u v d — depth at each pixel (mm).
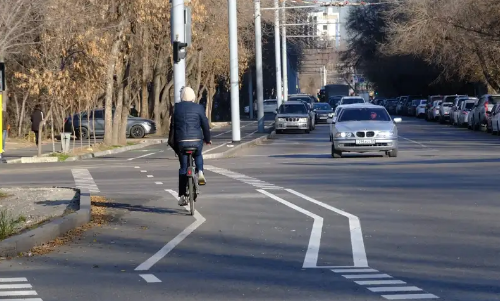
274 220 18234
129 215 19594
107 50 49500
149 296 10922
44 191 24438
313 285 11438
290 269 12727
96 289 11445
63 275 12562
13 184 28688
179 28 39219
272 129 76938
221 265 13211
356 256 13734
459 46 78062
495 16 68000
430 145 47875
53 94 46625
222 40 77188
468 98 78500
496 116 59719
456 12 71250
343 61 135750
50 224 16469
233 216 19016
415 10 75750
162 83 75062
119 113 55875
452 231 16234
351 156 39250
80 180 29469
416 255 13750
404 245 14758
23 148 55750
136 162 39531
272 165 34312
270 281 11797
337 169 31250
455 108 79000
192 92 19719
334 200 21609
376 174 28672
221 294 10961
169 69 74250
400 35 79812
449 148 44531
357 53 128250
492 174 27719
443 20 73062
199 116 19422
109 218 19109
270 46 116438
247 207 20531
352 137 37062
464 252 13961
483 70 79625
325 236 15930
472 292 10805
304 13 115375
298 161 36531
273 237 15969
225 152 42406
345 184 25531
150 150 51938
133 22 52469
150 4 51219
